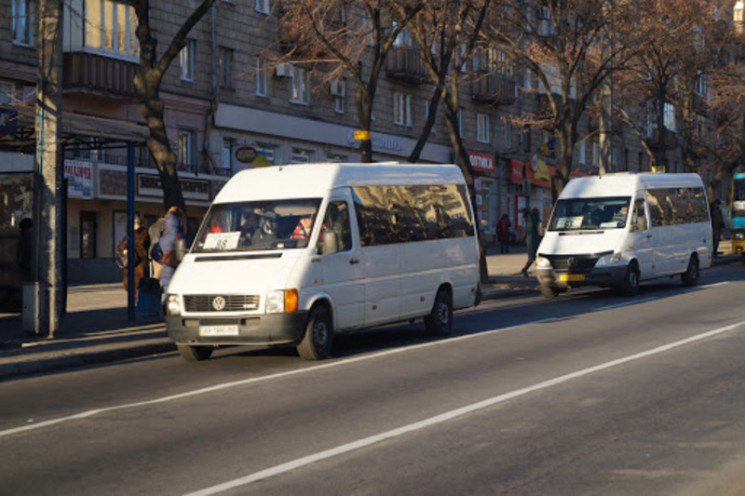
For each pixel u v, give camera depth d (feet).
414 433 26.40
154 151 57.00
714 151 149.38
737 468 21.17
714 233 124.67
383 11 71.26
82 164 96.89
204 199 110.63
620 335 48.29
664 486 20.07
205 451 24.91
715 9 125.29
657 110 140.05
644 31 100.17
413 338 50.98
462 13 76.84
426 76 142.61
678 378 34.65
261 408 30.99
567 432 26.02
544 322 56.08
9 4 90.38
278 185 45.21
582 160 192.34
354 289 44.47
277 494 20.47
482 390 33.17
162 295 57.82
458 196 55.06
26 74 91.86
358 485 21.03
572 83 168.35
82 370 42.80
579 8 90.79
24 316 50.93
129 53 99.30
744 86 140.05
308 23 71.00
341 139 132.05
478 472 21.91
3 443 26.73
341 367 39.91
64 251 54.49
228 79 116.16
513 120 139.33
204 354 44.60
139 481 21.99
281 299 40.52
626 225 74.02
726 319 54.08
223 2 114.62
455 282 52.90
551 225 76.79
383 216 47.60
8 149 59.21
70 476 22.68
